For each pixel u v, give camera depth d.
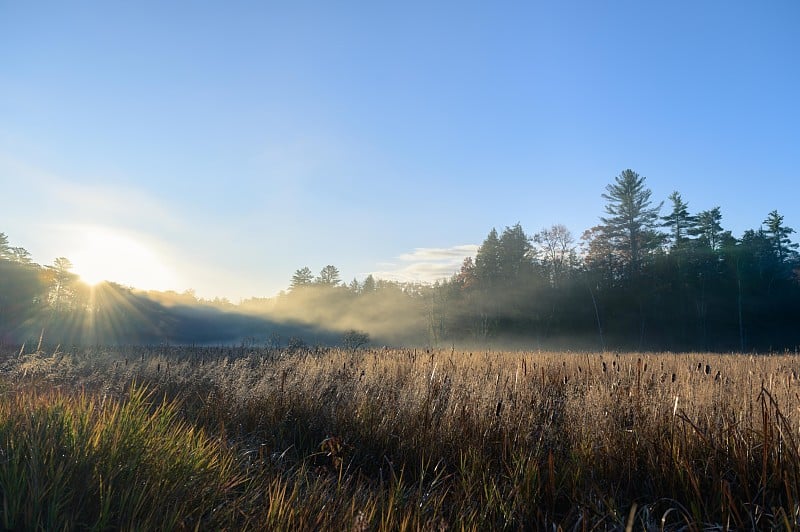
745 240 66.00
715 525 3.76
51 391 6.35
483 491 4.57
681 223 67.50
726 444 4.73
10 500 3.21
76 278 65.56
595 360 12.57
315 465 5.62
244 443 5.98
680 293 61.19
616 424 5.38
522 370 9.20
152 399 7.79
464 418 5.88
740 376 7.91
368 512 4.00
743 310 58.47
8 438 3.93
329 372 8.80
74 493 3.46
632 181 65.19
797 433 4.61
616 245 66.00
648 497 4.43
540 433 5.47
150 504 3.51
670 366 11.70
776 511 3.81
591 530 3.82
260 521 3.63
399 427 6.04
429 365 9.53
